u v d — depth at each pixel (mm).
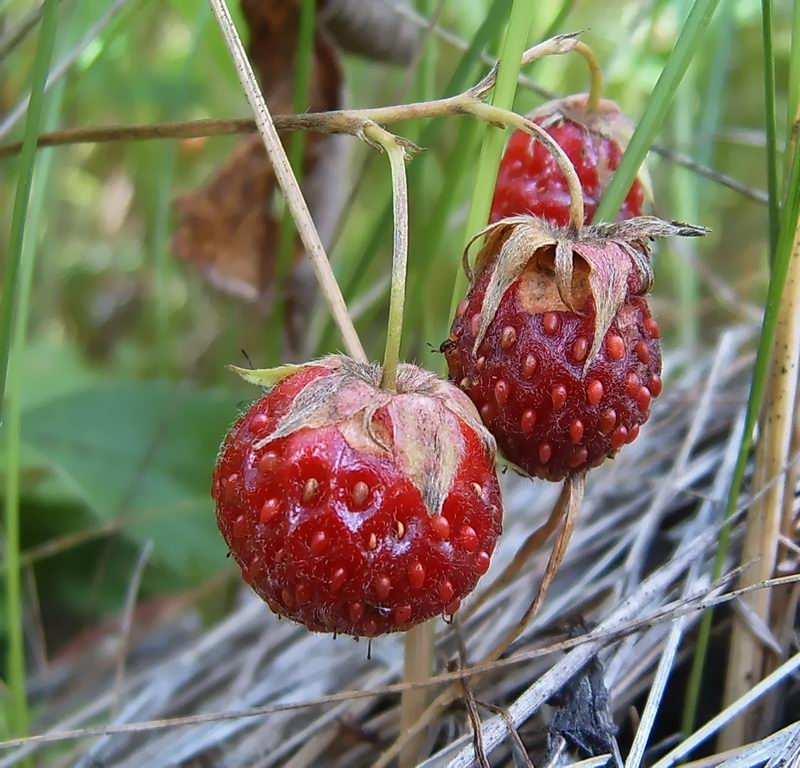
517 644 89
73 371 183
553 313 67
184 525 120
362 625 66
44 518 138
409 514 64
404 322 92
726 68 141
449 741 83
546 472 70
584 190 79
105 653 132
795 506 84
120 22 109
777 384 79
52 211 178
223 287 123
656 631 86
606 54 173
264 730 99
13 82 171
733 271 192
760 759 74
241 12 110
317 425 65
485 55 98
